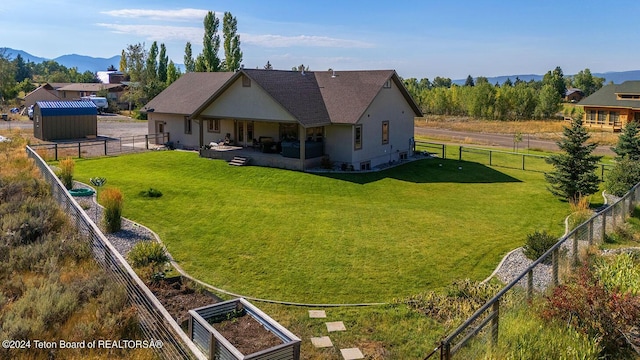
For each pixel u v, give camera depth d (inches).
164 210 705.0
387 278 472.7
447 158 1305.4
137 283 308.7
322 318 375.9
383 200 831.7
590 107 2281.0
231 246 556.4
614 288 352.5
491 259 534.9
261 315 326.3
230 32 2539.4
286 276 471.5
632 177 880.3
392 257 534.0
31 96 2755.9
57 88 3412.9
